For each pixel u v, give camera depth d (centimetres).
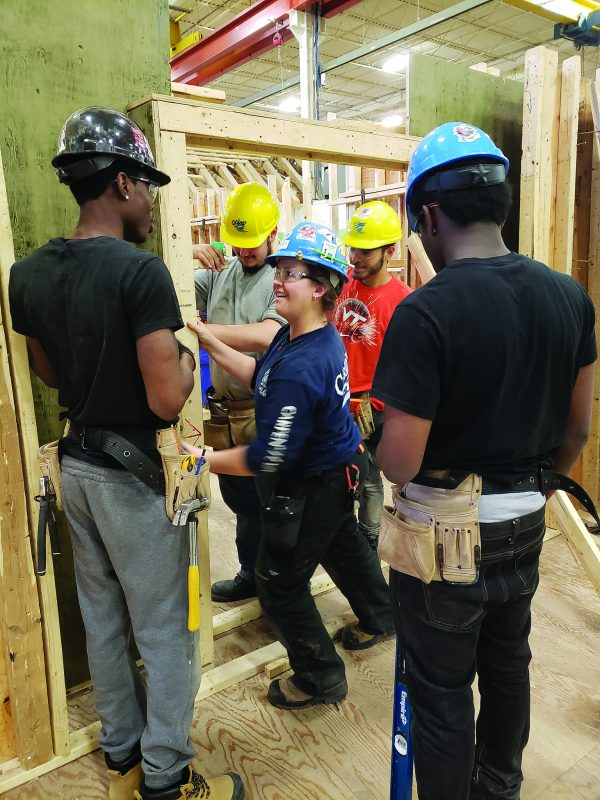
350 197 478
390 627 221
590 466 336
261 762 172
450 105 266
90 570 144
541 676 205
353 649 221
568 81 272
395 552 112
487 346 96
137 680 157
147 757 145
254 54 735
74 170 125
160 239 178
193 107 173
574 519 242
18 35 164
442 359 97
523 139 274
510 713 128
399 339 100
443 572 107
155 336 122
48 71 170
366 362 250
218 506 370
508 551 109
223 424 230
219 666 212
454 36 1043
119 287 121
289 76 1197
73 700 202
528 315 99
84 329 123
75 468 137
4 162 167
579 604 247
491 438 103
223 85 1266
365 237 242
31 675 165
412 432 100
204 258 215
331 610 249
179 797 148
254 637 234
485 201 101
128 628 153
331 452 161
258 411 153
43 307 126
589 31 533
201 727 186
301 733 183
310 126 197
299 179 760
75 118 125
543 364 102
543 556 288
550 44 1075
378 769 169
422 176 103
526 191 276
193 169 728
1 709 167
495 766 134
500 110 291
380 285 253
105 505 133
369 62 1163
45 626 164
